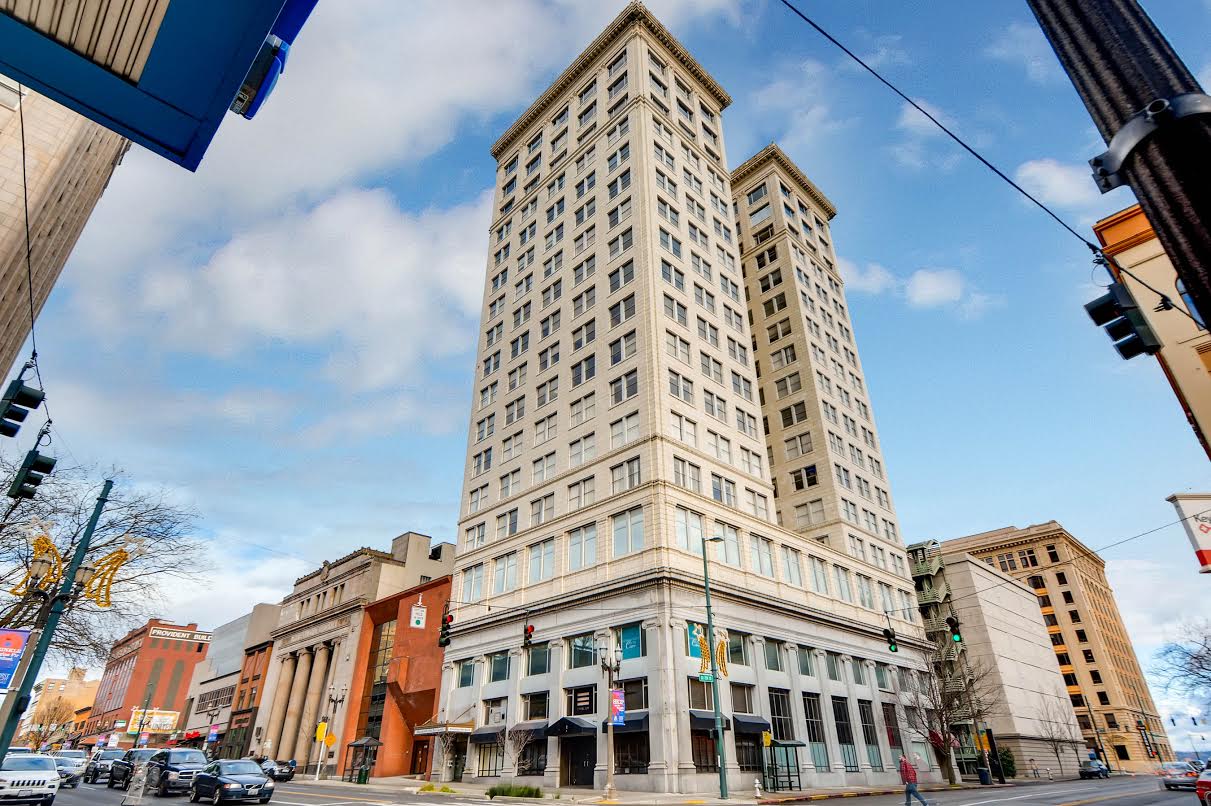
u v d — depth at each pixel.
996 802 23.89
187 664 114.81
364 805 23.02
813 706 41.81
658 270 47.59
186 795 28.25
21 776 20.62
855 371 71.62
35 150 17.34
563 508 44.34
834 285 77.25
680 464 41.12
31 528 21.22
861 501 59.75
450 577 52.12
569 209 58.00
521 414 52.31
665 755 31.12
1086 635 106.94
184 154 5.02
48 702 140.88
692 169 59.31
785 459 60.72
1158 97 2.57
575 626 38.72
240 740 73.00
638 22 62.12
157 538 25.92
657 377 42.50
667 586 35.28
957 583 70.62
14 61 4.41
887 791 36.88
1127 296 7.61
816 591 47.53
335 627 64.62
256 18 4.09
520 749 36.78
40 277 20.02
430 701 48.25
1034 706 71.56
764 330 67.62
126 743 98.38
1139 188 2.55
